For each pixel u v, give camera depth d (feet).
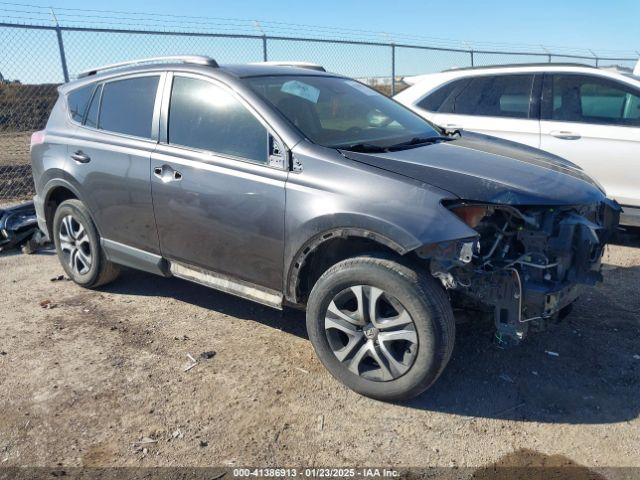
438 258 9.33
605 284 15.81
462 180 10.18
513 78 20.49
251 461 9.04
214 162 11.94
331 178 10.46
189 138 12.59
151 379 11.34
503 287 9.77
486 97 20.86
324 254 11.23
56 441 9.54
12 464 9.02
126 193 13.55
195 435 9.66
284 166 11.04
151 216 13.17
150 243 13.51
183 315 14.26
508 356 11.99
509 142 14.28
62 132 15.37
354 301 10.55
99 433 9.73
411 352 9.84
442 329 9.57
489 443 9.37
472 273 9.77
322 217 10.28
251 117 11.69
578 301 14.67
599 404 10.35
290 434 9.66
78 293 15.85
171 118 13.01
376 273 9.85
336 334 10.76
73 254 15.87
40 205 16.30
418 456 9.10
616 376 11.22
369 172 10.24
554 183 10.78
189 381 11.25
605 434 9.52
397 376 10.07
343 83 14.43
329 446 9.36
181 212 12.49
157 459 9.10
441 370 9.82
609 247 19.26
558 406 10.32
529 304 9.75
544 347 12.34
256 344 12.69
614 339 12.67
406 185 9.91
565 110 19.52
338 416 10.11
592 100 19.24
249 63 13.82
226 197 11.66
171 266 13.44
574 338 12.72
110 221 14.24
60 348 12.65
